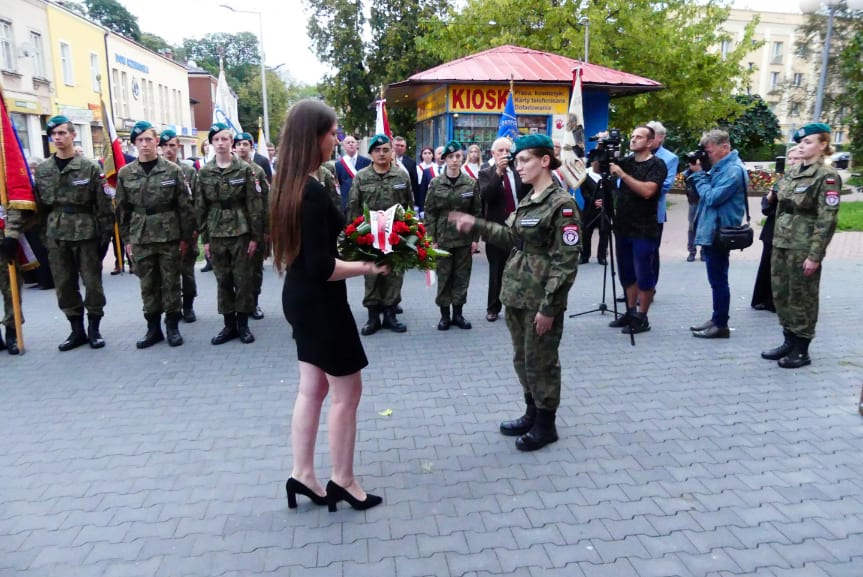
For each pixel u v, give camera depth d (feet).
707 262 20.74
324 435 14.11
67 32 88.48
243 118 180.04
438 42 62.75
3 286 20.54
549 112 41.45
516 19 57.47
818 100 41.39
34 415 15.65
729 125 95.35
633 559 9.66
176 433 14.53
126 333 23.00
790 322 18.03
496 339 21.58
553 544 10.08
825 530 10.32
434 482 12.11
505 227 13.30
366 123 87.51
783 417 14.82
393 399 16.30
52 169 20.17
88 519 11.03
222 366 19.24
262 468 12.83
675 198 83.76
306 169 9.77
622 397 16.15
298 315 10.21
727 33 58.59
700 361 18.83
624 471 12.40
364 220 10.57
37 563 9.80
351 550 10.03
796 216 17.58
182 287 24.04
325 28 82.48
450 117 40.83
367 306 22.34
